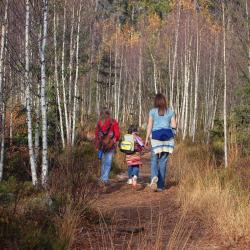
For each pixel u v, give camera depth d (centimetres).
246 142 1171
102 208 727
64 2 1992
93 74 4981
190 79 3784
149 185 967
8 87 1247
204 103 4216
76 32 2161
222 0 1429
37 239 464
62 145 1634
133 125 1052
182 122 3350
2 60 1111
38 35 1035
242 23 1391
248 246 496
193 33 3288
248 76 1415
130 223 620
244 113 1345
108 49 4725
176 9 3638
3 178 996
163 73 4512
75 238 514
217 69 3459
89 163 1143
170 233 560
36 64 1124
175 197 805
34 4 1011
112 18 4403
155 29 4353
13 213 518
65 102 1811
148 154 2075
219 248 490
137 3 4909
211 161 1203
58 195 638
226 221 554
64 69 2080
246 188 728
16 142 1385
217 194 677
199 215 643
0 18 1123
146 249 490
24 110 1392
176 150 1667
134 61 4938
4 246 455
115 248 498
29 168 1055
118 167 1388
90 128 2611
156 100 923
